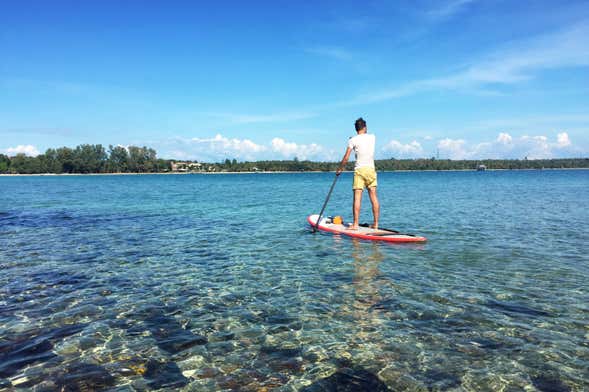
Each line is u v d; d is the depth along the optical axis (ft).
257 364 13.98
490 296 20.71
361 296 20.85
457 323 17.22
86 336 16.35
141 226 48.19
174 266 27.86
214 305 19.88
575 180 225.35
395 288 22.12
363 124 38.70
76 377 13.14
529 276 24.34
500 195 100.01
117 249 33.99
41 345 15.56
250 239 38.17
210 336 16.26
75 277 25.21
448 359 14.17
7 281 24.35
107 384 12.72
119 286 23.24
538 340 15.57
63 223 51.52
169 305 19.97
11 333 16.66
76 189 161.99
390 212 61.36
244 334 16.42
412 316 18.07
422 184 187.11
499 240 36.45
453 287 22.22
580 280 23.47
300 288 22.34
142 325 17.48
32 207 76.59
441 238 37.65
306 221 51.67
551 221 49.21
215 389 12.42
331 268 26.61
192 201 90.33
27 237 40.60
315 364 13.92
